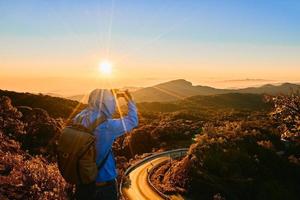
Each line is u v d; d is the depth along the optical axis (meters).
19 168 13.43
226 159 45.81
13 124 40.75
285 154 49.75
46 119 58.06
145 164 59.03
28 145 37.66
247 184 40.56
